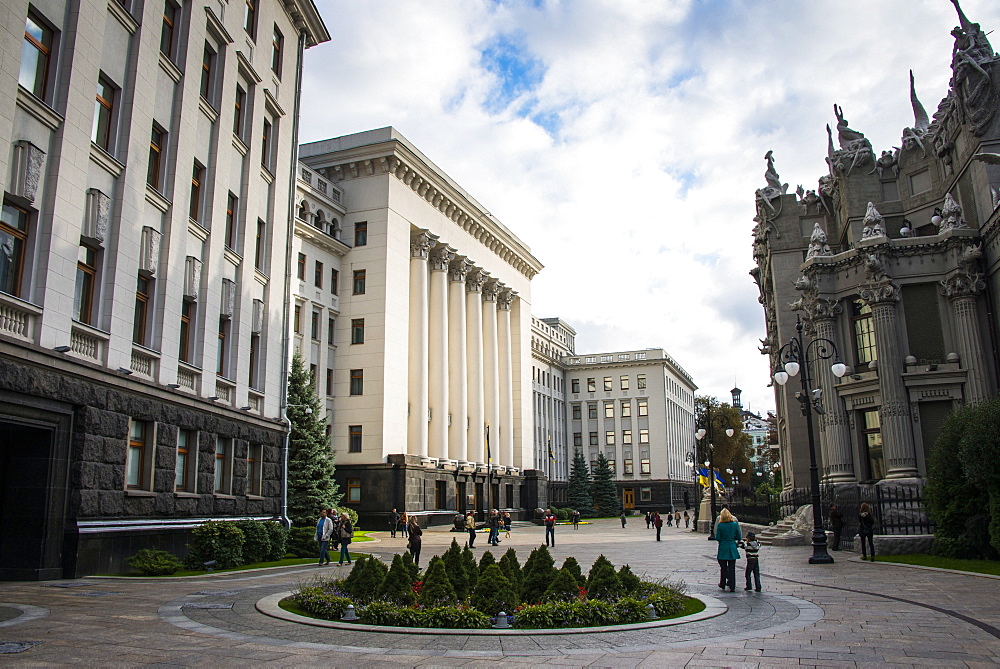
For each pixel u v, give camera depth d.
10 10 15.03
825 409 30.38
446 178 57.97
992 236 26.23
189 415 21.69
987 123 27.53
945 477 21.19
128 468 18.86
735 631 10.33
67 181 16.56
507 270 72.12
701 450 90.88
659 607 11.45
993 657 8.56
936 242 27.80
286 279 29.88
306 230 46.66
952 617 11.48
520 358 73.31
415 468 49.56
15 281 15.44
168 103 21.52
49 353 15.60
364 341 50.00
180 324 21.66
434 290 57.94
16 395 14.91
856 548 24.69
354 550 29.70
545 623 10.53
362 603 11.48
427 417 54.56
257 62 27.95
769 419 81.25
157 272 20.66
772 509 38.56
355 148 52.25
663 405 102.12
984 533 19.80
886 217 33.25
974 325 26.72
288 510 32.81
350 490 48.16
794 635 10.02
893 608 12.46
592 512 87.25
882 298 27.89
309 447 34.31
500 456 67.38
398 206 52.62
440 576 11.45
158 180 21.20
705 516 46.94
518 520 67.25
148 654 8.52
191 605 12.55
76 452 16.73
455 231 61.34
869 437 29.23
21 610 11.62
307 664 8.14
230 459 24.45
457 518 50.34
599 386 105.94
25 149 15.41
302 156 53.66
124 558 18.19
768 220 40.94
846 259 30.00
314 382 47.66
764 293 46.66
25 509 15.94
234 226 26.06
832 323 30.52
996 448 18.48
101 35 18.06
